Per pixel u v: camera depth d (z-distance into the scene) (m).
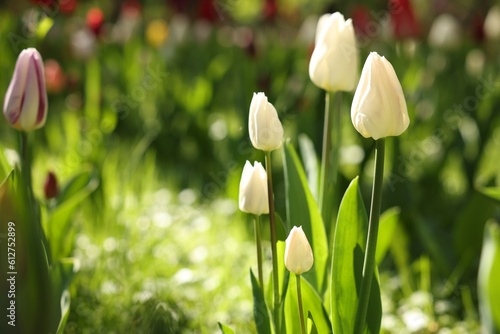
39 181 6.04
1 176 3.26
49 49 8.82
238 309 4.33
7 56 7.78
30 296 2.72
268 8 9.89
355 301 2.77
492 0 12.10
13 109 3.23
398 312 4.50
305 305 2.86
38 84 3.23
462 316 4.83
